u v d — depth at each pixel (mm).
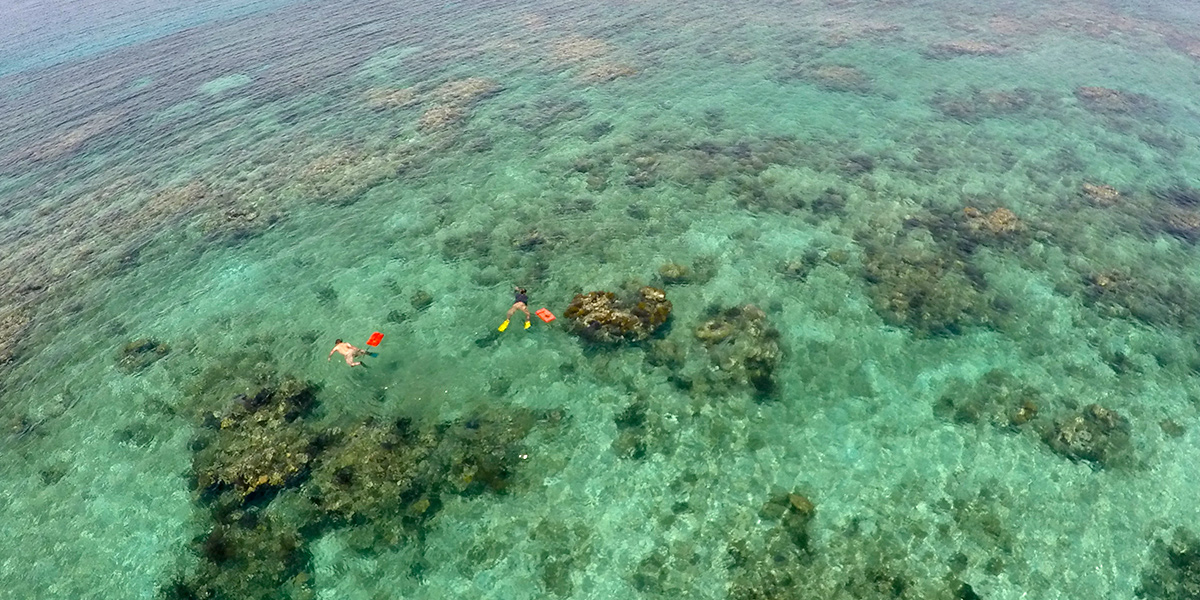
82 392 21484
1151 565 15766
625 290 24281
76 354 23109
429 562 16062
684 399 20031
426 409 19984
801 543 16266
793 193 29875
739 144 33969
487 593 15484
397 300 24609
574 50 45656
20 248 29125
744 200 29406
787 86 39906
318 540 16516
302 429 19297
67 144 37781
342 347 22109
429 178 32094
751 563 15867
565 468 18188
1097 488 17391
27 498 18234
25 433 20219
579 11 53656
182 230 29422
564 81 41344
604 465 18250
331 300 24828
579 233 27656
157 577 16031
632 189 30500
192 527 17016
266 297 25234
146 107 41656
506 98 39500
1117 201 29109
